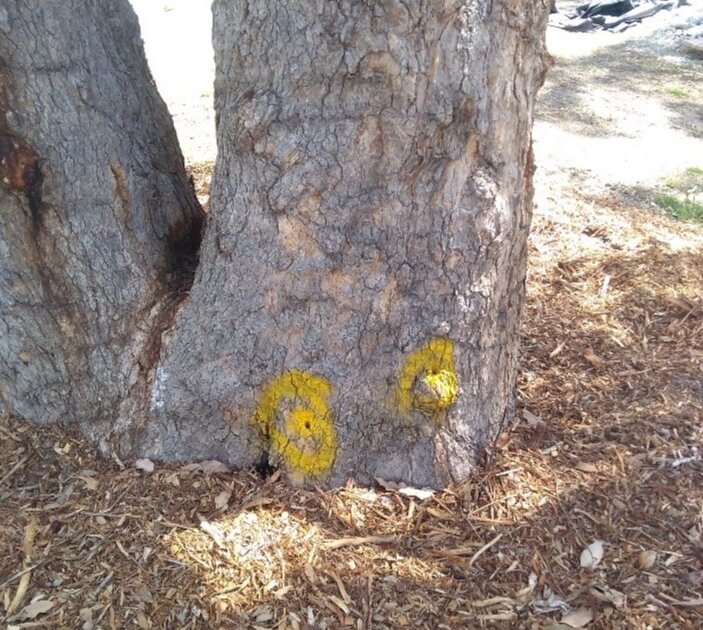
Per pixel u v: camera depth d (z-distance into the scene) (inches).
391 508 98.9
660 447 111.0
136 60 101.0
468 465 103.5
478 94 81.1
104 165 94.3
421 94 79.3
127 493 99.1
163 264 102.6
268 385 96.5
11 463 104.0
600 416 117.3
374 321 91.8
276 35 78.8
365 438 98.6
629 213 192.1
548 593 90.7
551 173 222.1
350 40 76.6
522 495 102.0
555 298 149.7
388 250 87.7
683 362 130.6
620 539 97.0
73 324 100.9
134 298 100.3
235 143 85.4
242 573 90.6
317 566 91.7
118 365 102.0
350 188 84.1
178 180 106.8
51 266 97.0
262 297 91.7
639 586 91.4
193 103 257.0
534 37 84.8
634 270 158.7
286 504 97.7
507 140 86.7
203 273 95.3
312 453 98.1
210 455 101.5
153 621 86.4
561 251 166.2
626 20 409.4
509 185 89.6
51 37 87.9
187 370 97.8
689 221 195.8
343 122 80.9
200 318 95.9
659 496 102.9
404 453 100.2
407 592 89.9
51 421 107.8
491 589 90.8
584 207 189.5
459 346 95.7
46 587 89.7
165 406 99.9
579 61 351.3
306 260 88.5
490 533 97.0
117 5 98.5
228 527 95.2
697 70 340.5
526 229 98.0
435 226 87.4
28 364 104.0
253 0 79.0
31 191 91.5
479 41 78.9
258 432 99.7
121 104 97.0
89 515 97.0
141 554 92.5
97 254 97.2
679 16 402.6
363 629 86.2
